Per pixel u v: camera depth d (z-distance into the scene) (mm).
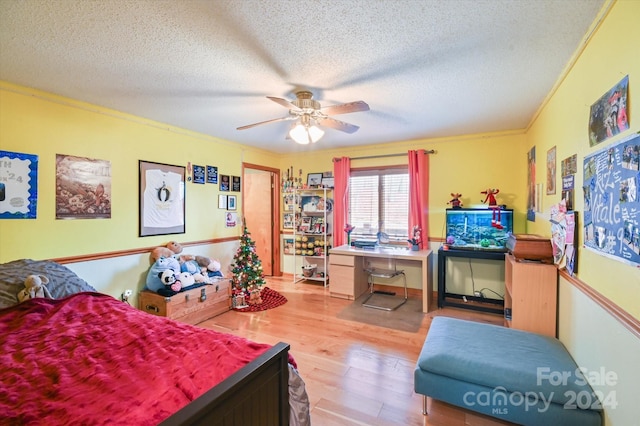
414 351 2717
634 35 1261
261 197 5672
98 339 1608
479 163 4062
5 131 2383
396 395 2098
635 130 1242
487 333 2205
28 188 2506
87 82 2393
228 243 4477
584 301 1751
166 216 3615
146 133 3389
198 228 4027
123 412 1030
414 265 4504
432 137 4273
